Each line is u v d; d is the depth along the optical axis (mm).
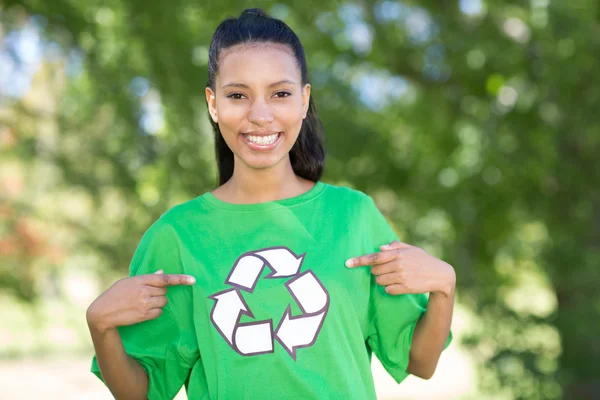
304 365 2105
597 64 7266
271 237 2205
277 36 2168
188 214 2273
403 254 2199
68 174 7859
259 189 2262
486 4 7953
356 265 2178
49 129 7949
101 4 7457
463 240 8438
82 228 8219
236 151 2186
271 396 2090
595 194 8109
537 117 7945
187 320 2234
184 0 7395
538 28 7676
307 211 2244
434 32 8188
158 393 2262
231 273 2174
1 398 10227
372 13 8453
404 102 8836
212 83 2250
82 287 13086
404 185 8508
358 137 8125
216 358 2133
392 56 8297
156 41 7305
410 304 2291
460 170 8391
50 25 7473
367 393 2189
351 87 8375
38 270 8523
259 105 2115
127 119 7645
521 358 8039
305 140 2387
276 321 2125
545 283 8812
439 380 11820
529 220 8398
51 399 10242
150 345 2260
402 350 2312
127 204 7918
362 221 2281
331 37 8180
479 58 7875
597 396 8031
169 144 7719
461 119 8398
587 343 7898
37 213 8180
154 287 2164
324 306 2135
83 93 7902
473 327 8445
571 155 8000
